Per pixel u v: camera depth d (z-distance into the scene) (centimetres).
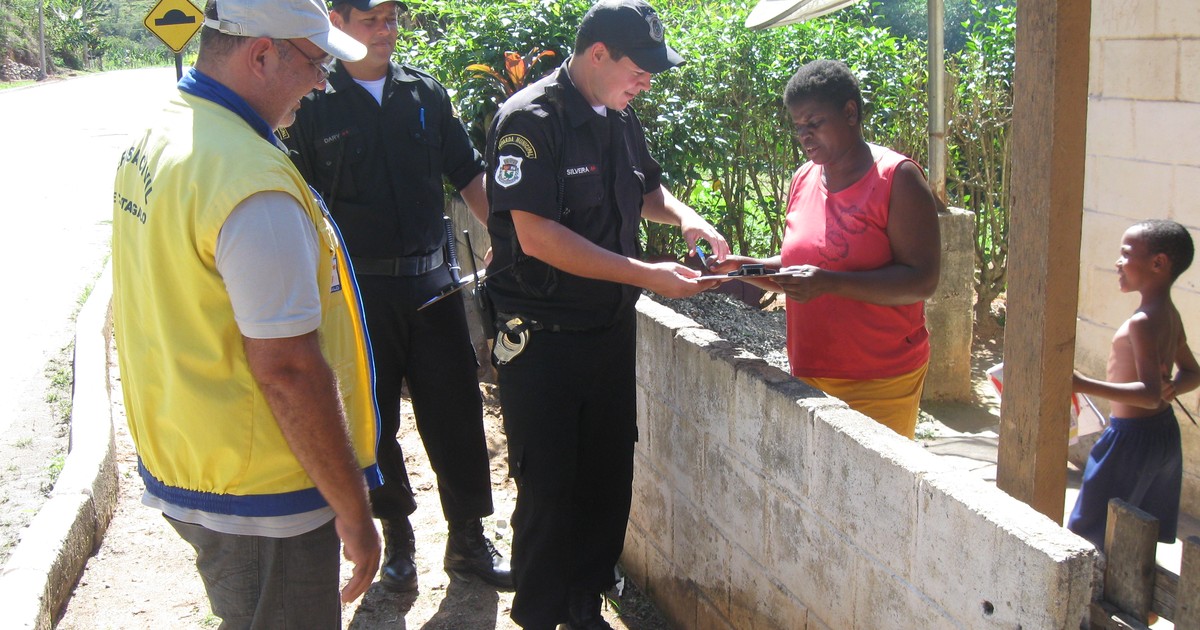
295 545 225
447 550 377
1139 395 316
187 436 214
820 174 309
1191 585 190
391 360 351
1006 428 256
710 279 278
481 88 576
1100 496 344
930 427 551
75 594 367
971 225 575
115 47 6606
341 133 335
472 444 363
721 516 306
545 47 593
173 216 202
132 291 215
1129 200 454
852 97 288
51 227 1141
